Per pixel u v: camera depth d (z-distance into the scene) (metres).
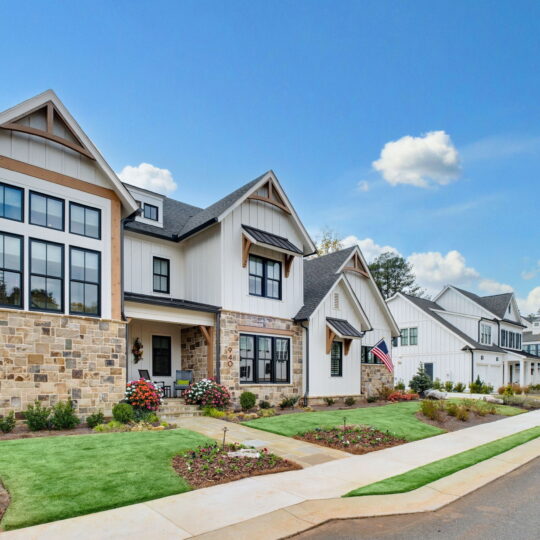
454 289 36.03
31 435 9.24
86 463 7.04
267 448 9.29
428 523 5.41
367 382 20.55
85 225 11.67
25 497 5.61
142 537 4.72
